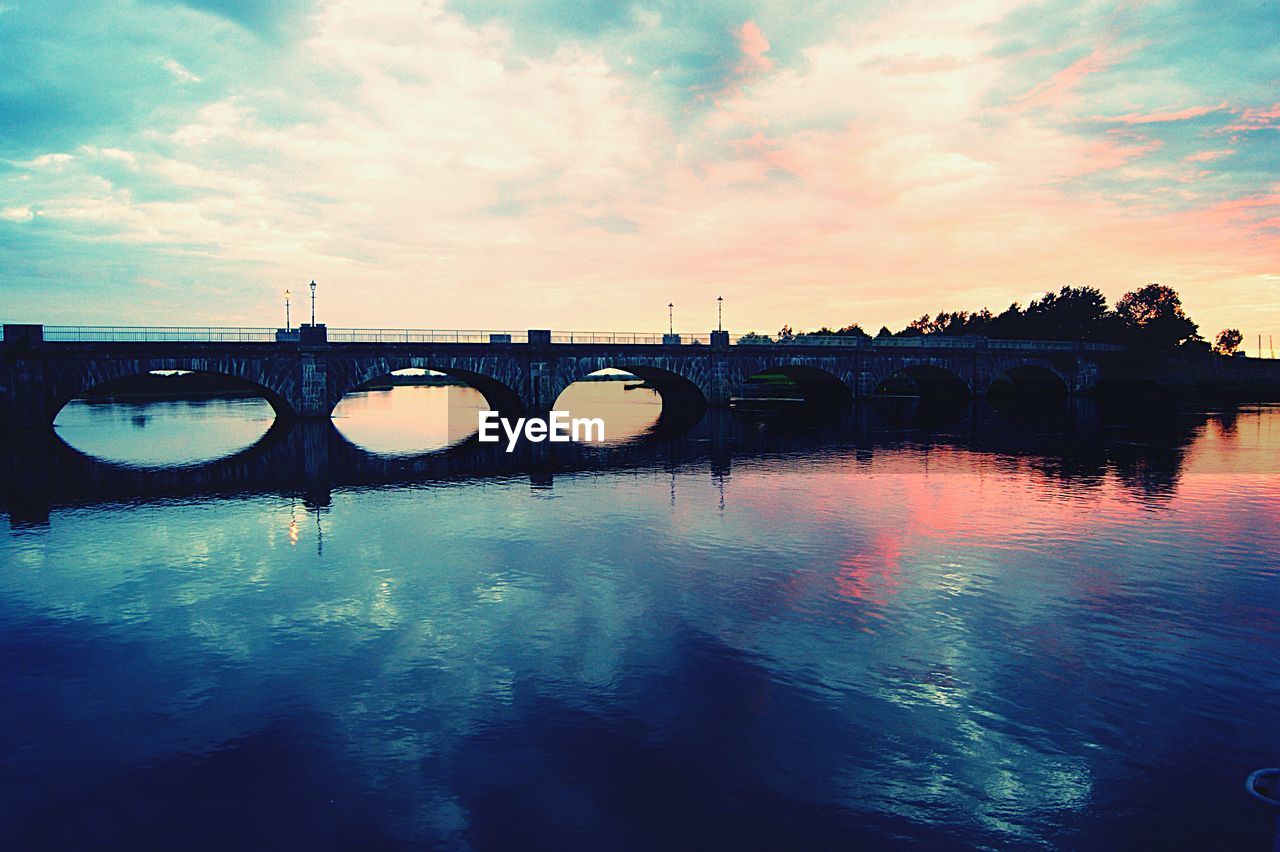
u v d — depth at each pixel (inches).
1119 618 809.5
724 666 686.5
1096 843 441.4
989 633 766.5
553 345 3277.6
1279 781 304.0
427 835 447.8
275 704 618.2
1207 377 5910.4
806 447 2393.0
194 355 2628.0
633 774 511.8
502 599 878.4
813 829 452.4
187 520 1315.2
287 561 1048.8
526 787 497.4
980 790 493.7
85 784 506.3
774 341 4303.6
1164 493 1536.7
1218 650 723.4
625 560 1043.3
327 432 2783.0
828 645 735.1
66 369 2444.6
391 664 696.4
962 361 4660.4
